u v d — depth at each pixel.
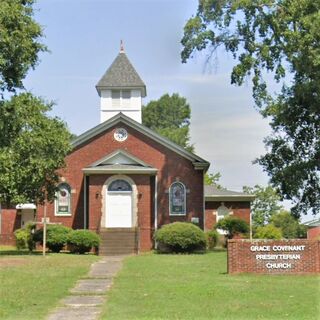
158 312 13.54
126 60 47.50
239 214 49.41
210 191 50.28
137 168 39.47
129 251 36.50
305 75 33.69
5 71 31.62
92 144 41.38
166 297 15.77
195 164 40.94
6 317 13.04
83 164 41.22
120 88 46.25
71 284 18.77
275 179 37.12
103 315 13.23
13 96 32.34
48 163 33.00
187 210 40.75
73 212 40.72
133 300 15.34
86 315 13.35
